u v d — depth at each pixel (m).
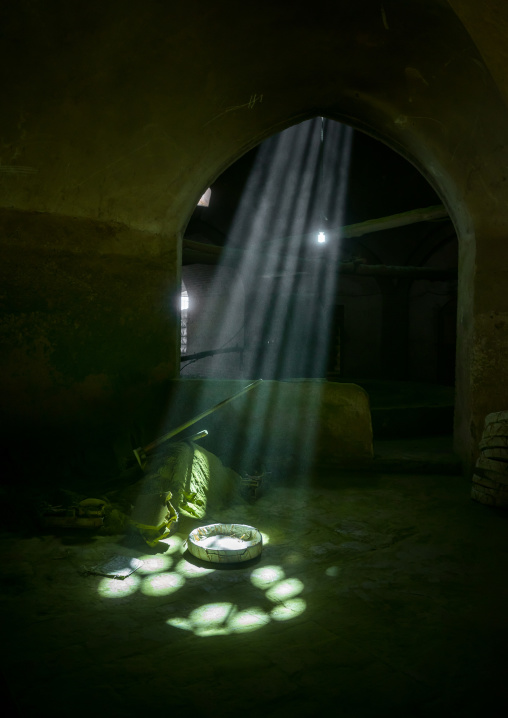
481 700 2.47
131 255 6.75
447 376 13.69
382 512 5.27
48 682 2.56
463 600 3.47
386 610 3.33
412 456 6.92
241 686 2.55
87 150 6.05
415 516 5.16
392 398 10.02
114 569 3.87
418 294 14.21
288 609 3.33
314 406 6.76
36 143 5.78
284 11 5.52
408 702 2.45
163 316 6.98
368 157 13.10
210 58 5.86
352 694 2.50
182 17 5.38
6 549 4.25
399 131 6.80
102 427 6.66
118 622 3.15
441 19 5.03
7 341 6.15
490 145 5.80
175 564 4.04
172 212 6.92
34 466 6.13
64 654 2.80
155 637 2.98
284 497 5.73
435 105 6.04
